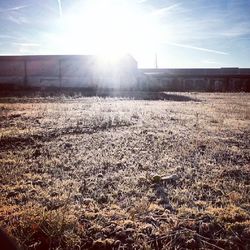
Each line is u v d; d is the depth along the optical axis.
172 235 3.36
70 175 5.38
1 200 4.23
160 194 4.48
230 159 6.54
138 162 6.14
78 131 9.48
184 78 40.94
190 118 12.64
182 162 6.18
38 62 36.66
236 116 13.70
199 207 4.06
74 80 36.19
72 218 3.64
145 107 16.55
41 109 14.99
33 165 5.93
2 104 17.52
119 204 4.13
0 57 36.97
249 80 40.91
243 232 3.41
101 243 3.21
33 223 3.48
